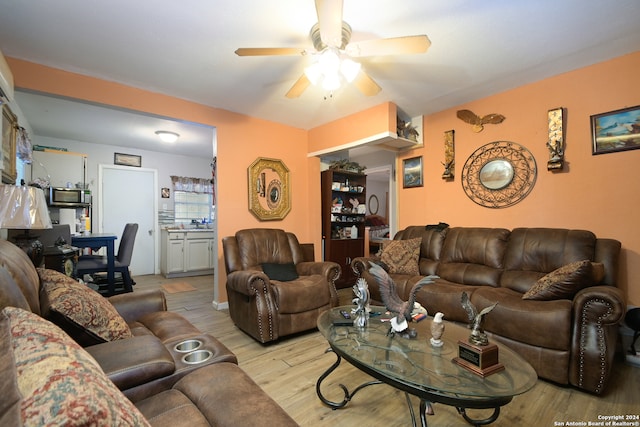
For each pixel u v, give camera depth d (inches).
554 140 106.7
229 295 119.3
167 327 63.6
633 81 92.8
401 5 71.3
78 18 75.4
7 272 40.6
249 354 94.0
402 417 63.8
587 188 101.5
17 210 73.7
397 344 63.8
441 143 143.9
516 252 106.3
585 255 91.0
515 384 48.3
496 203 124.5
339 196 195.3
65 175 170.7
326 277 118.6
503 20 77.3
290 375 81.0
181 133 177.0
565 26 79.7
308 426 60.7
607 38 85.3
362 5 71.2
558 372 74.1
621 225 94.7
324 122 160.7
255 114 148.0
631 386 74.5
